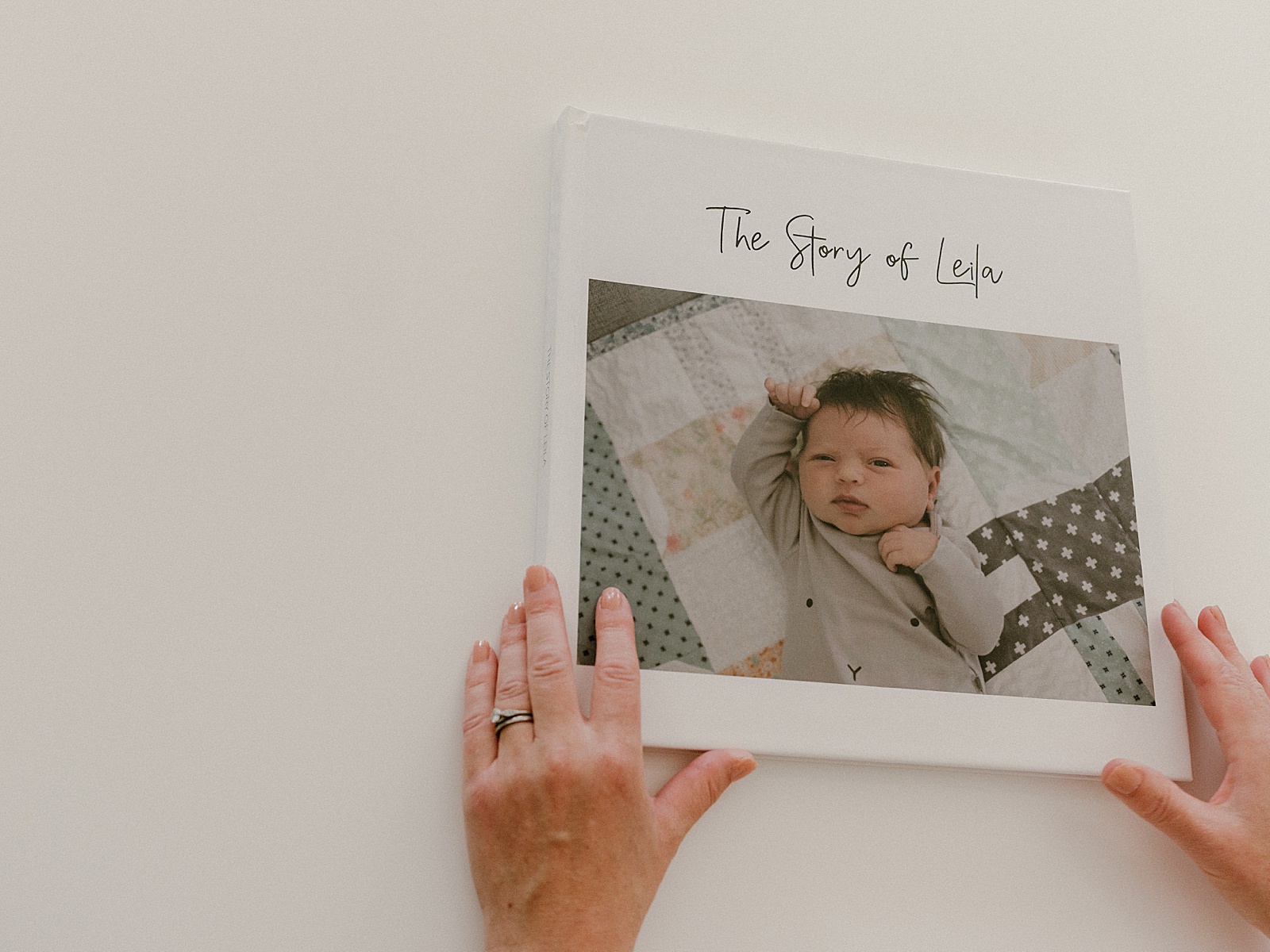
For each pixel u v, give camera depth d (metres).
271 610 0.57
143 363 0.60
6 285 0.60
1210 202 0.79
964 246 0.71
